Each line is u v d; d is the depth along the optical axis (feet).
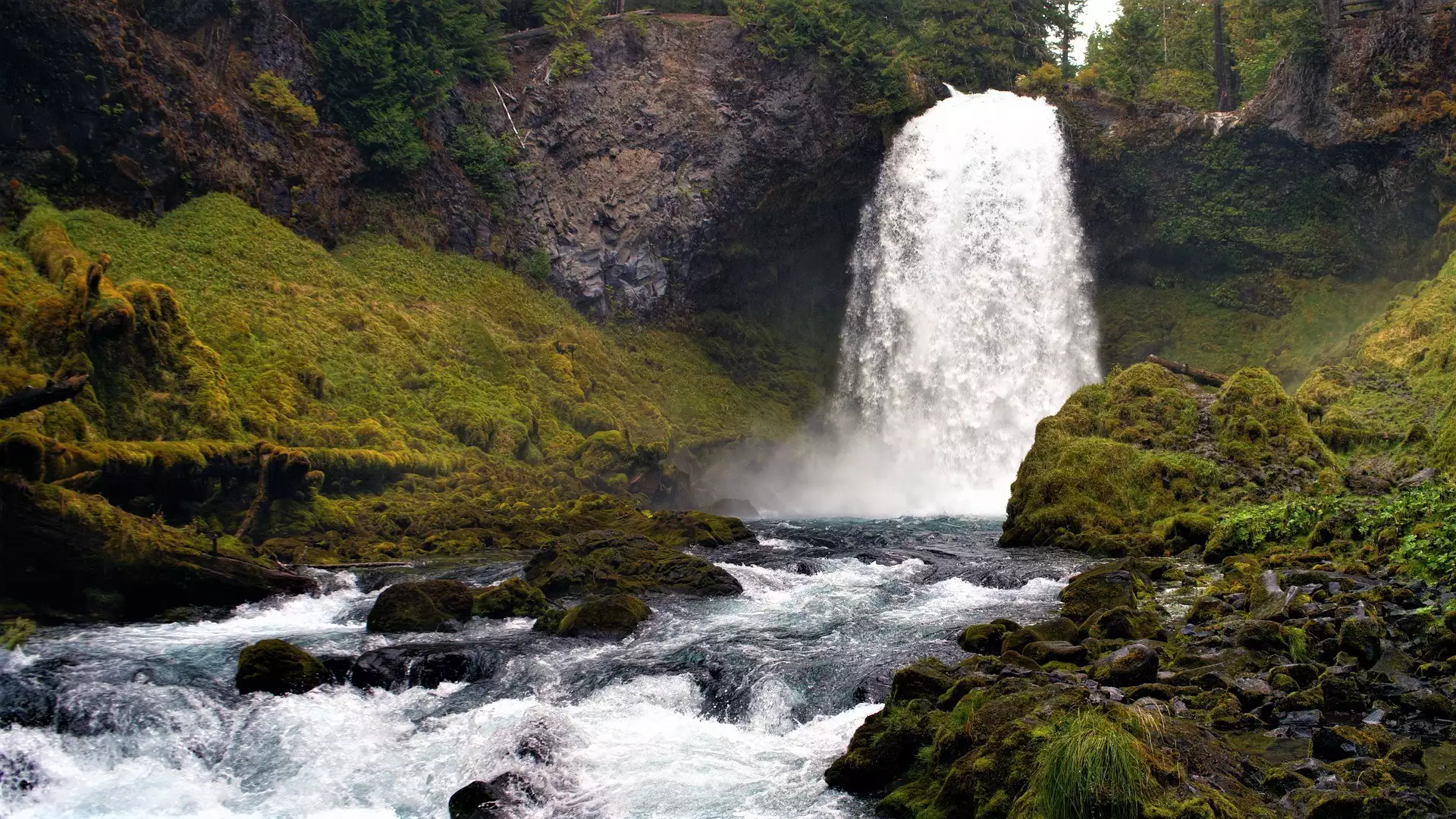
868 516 109.70
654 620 46.70
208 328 83.76
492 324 113.80
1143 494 64.54
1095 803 23.00
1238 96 171.73
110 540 49.73
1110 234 148.36
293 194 107.45
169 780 34.42
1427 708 29.55
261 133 106.11
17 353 63.36
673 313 137.28
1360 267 136.05
